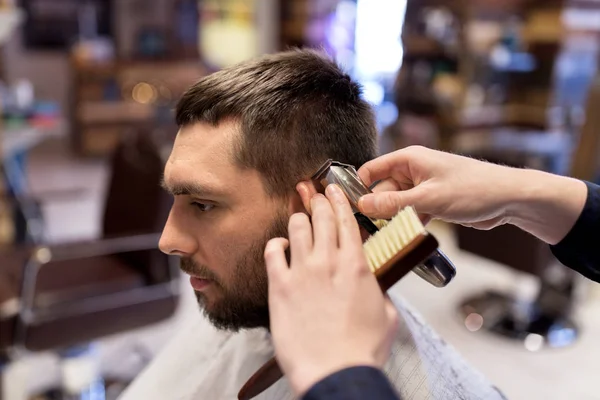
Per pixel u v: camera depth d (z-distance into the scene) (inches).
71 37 223.9
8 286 57.1
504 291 84.7
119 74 198.5
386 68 136.1
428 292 85.1
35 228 83.0
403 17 119.8
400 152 23.7
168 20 226.8
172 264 62.2
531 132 103.3
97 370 72.0
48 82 224.2
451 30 104.7
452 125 103.9
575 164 72.3
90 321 57.6
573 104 101.0
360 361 14.1
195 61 211.3
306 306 14.9
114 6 227.0
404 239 17.0
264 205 23.5
